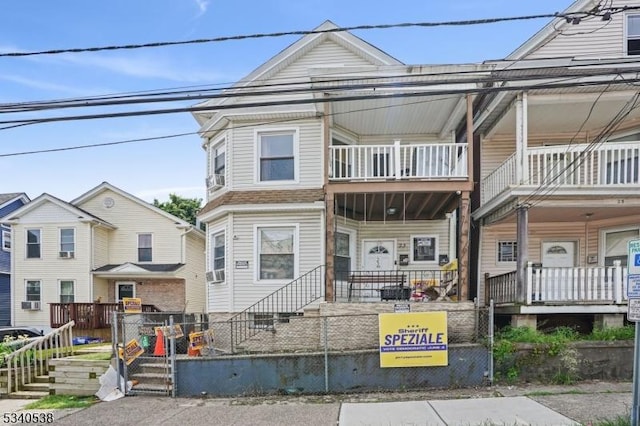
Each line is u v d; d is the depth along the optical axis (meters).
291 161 11.33
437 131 12.13
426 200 10.46
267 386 7.64
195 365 7.79
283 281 10.94
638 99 9.45
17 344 10.46
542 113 10.38
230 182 11.42
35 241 19.11
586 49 9.84
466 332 8.51
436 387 7.50
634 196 9.16
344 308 9.03
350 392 7.52
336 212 11.41
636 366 4.59
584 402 6.33
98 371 8.62
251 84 11.30
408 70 9.66
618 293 8.63
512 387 7.32
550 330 9.03
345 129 11.90
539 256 11.70
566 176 9.51
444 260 12.04
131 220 19.94
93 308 15.33
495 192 10.92
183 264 19.38
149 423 6.25
